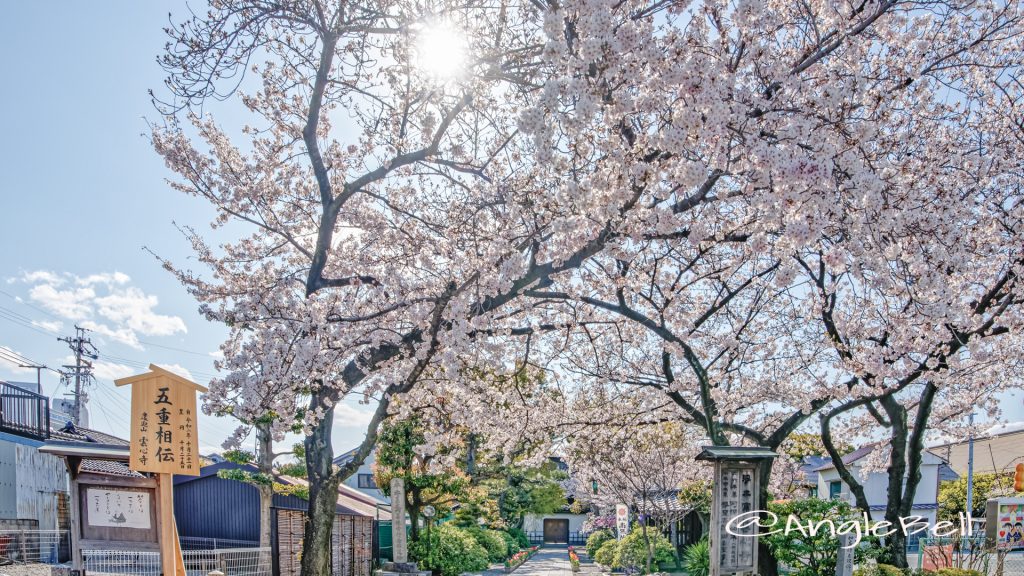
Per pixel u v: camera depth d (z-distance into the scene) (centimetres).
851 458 2112
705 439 1544
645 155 519
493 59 641
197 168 812
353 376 630
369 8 652
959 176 730
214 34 627
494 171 738
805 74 553
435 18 611
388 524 2175
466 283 584
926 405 938
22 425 1380
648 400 1069
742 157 496
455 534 2114
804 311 938
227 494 1891
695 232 511
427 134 675
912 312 699
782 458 1391
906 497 989
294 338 569
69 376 2588
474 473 2119
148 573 1174
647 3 532
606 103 486
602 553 2348
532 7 651
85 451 653
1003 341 908
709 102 419
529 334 760
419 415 910
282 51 726
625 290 779
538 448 1227
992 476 2033
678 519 2162
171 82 639
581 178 554
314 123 683
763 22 479
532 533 4419
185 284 838
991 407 1152
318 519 622
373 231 802
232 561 1238
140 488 632
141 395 579
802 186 437
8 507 1297
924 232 573
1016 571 1164
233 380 555
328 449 644
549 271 599
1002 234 766
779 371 1034
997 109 800
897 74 616
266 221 833
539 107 428
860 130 462
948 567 1086
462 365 734
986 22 718
